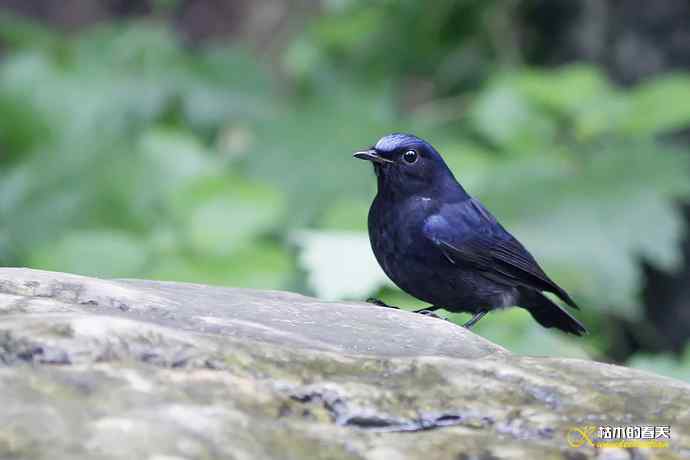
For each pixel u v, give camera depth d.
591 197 12.49
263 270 11.38
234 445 4.05
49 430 3.87
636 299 13.83
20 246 13.27
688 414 4.80
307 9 18.48
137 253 11.56
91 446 3.82
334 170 14.12
